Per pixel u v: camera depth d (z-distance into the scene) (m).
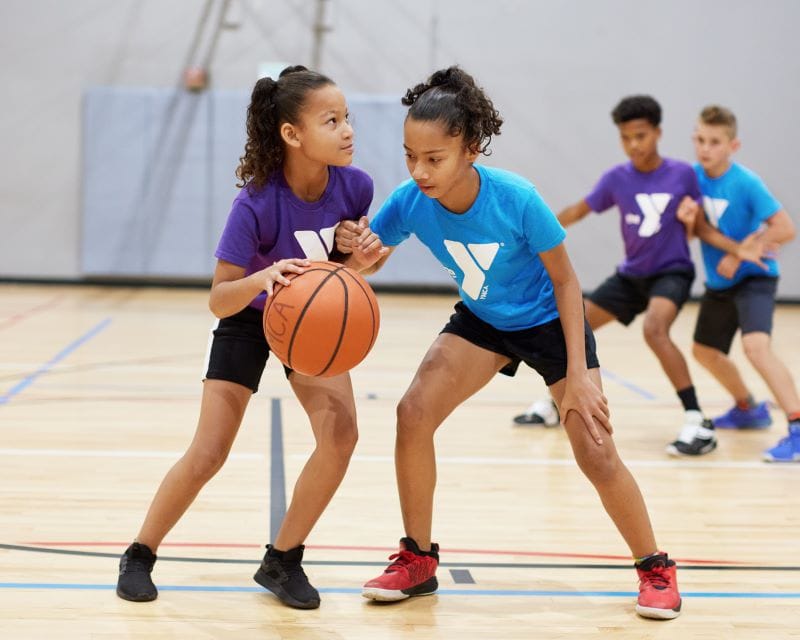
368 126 12.12
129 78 12.11
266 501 3.92
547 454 4.90
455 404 2.99
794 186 12.38
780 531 3.73
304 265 2.66
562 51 12.27
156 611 2.79
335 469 2.82
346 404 2.87
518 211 2.79
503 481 4.36
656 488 4.31
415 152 2.62
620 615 2.87
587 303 5.53
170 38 12.09
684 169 5.26
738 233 5.25
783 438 4.93
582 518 3.83
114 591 2.92
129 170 12.12
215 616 2.77
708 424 5.04
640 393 6.71
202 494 3.98
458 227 2.83
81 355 7.49
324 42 12.20
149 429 5.15
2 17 11.96
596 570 3.25
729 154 5.22
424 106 2.60
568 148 12.38
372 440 5.08
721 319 5.32
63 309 10.23
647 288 5.35
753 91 12.26
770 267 5.15
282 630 2.69
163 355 7.61
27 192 12.17
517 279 2.95
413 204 2.90
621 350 8.75
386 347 8.30
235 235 2.77
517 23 12.23
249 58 12.16
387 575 2.92
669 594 2.86
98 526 3.53
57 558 3.18
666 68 12.24
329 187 2.86
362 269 2.96
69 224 12.23
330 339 2.59
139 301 11.09
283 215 2.81
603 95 12.31
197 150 12.12
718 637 2.71
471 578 3.15
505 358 3.06
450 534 3.59
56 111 12.09
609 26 12.23
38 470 4.27
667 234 5.25
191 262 12.24
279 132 2.74
